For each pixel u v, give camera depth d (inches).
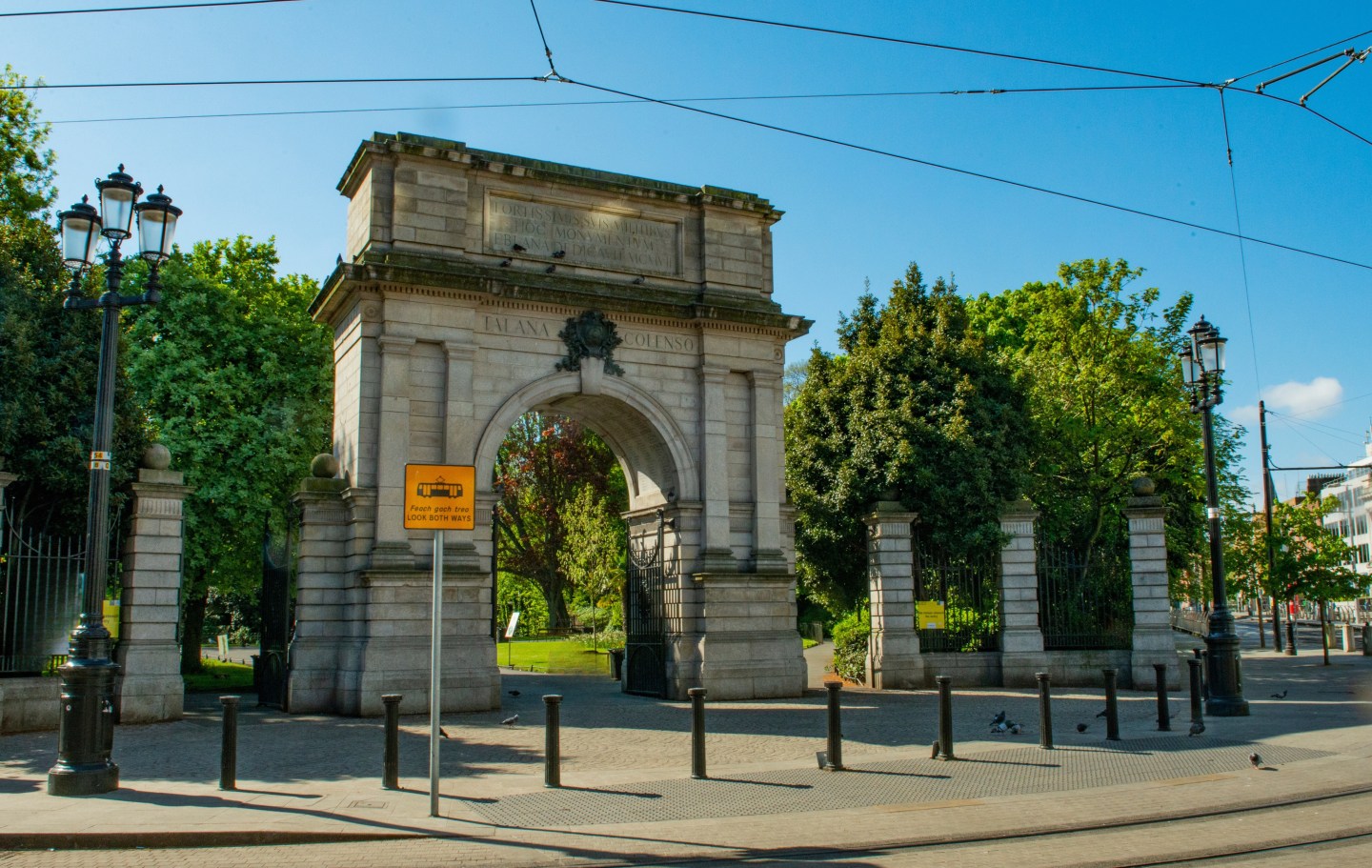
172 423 1248.2
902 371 1205.1
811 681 1261.1
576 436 2012.8
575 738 737.6
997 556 1147.9
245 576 1389.0
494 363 973.2
